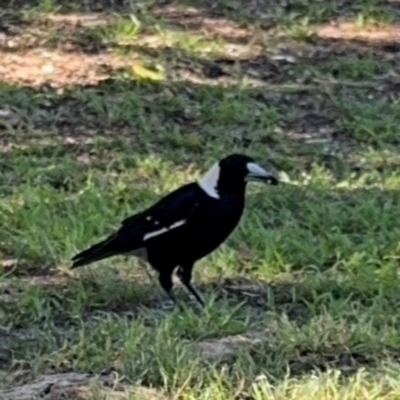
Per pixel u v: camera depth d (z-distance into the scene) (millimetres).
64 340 9875
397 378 8961
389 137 15133
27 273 11508
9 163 14312
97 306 10727
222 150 14633
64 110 15703
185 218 10336
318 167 14172
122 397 8789
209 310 10211
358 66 16984
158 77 16484
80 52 17125
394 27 18219
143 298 10867
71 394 8844
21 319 10477
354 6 18656
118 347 9570
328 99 16219
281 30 17953
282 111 15875
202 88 16375
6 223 12477
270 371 9172
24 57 17031
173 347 9344
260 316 10461
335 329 9672
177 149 14758
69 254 11656
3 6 18281
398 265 11711
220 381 8867
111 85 16359
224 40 17625
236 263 11547
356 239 12320
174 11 18391
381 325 10117
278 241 11922
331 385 8773
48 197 13133
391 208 12961
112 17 18109
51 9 18109
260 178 10414
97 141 14867
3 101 15836
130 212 12688
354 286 11008
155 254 10492
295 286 11102
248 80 16703
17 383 9242
